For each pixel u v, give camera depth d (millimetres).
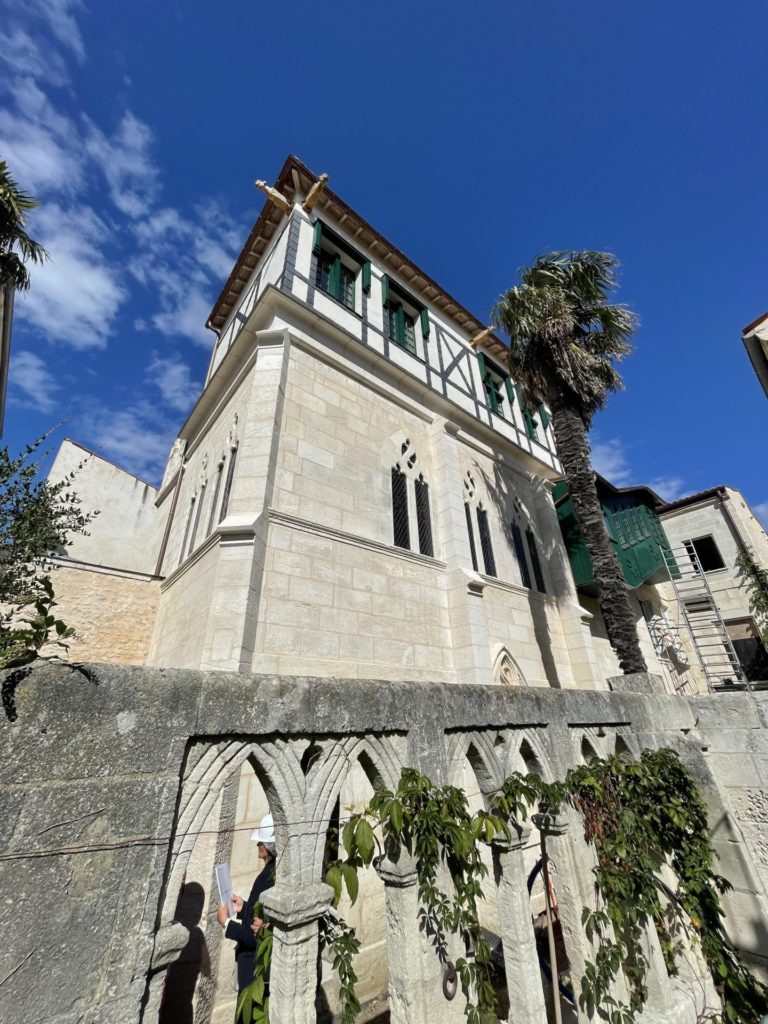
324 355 8672
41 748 1245
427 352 11820
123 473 13352
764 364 7629
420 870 1959
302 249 9711
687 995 2895
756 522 20031
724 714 3924
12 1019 1017
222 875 3508
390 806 1847
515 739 2658
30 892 1133
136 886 1280
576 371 8992
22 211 7398
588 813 2805
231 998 3617
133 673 1470
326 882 1710
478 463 11922
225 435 9219
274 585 6109
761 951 3207
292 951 1545
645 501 17453
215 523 8000
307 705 1817
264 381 7527
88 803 1269
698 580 18812
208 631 5305
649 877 2852
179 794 1464
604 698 3451
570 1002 3109
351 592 7004
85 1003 1115
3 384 10484
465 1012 1865
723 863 3525
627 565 13781
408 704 2174
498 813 2342
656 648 15672
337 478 7832
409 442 9891
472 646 7879
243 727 1618
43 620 1397
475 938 1979
